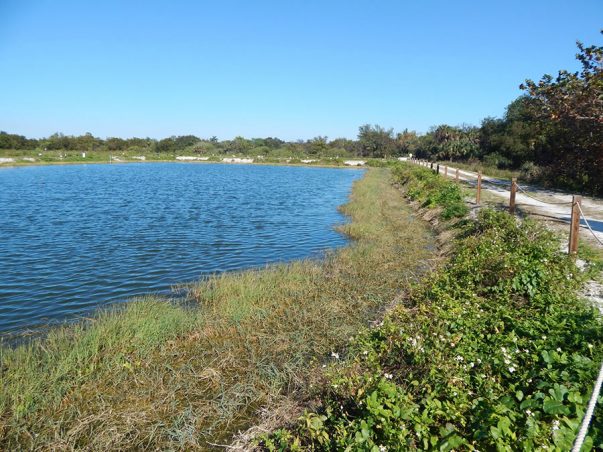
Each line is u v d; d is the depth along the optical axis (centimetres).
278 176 5403
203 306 931
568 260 880
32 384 581
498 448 373
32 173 5175
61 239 1658
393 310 820
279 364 682
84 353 671
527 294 795
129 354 696
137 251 1476
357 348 680
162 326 773
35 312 925
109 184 4028
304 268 1181
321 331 793
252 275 1098
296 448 452
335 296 966
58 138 9606
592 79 1789
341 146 10412
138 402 579
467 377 509
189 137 11394
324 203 2811
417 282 1037
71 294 1038
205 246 1566
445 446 388
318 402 566
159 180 4603
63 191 3353
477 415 432
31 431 520
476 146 5369
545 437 385
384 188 3406
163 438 522
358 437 418
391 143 9231
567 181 2458
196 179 4822
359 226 1816
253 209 2536
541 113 2134
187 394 602
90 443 502
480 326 650
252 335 778
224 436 532
